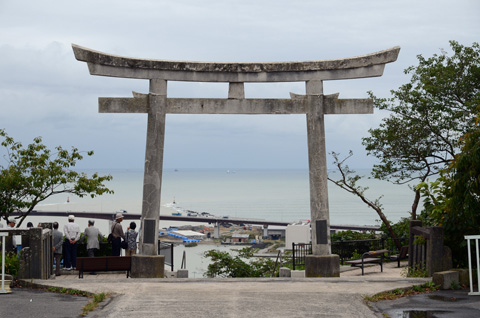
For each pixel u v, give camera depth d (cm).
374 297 1022
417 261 1320
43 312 880
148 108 1525
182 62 1529
